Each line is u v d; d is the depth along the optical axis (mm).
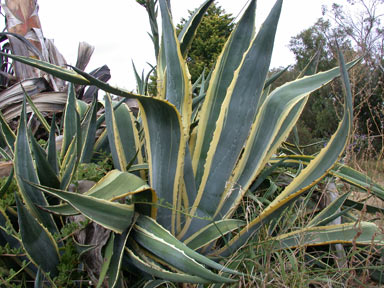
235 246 1601
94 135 2201
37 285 1184
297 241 1659
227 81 1729
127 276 1584
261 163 1702
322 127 14844
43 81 3672
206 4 1766
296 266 1495
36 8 4551
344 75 1311
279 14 1568
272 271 1526
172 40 1639
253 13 1715
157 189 1565
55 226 1518
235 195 1665
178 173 1519
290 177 2436
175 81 1661
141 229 1391
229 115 1619
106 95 1929
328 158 1492
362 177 2064
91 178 1851
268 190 2084
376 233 1606
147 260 1311
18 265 1396
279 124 1712
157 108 1416
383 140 2133
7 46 4301
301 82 1798
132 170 1878
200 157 1722
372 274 1841
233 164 1637
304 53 19297
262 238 1742
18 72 4023
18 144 1505
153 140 1554
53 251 1366
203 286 1510
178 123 1436
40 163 1540
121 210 1354
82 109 2779
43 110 3379
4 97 3385
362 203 2100
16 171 1455
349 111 1312
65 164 1937
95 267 1331
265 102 1777
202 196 1616
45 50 4145
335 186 2277
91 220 1279
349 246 1978
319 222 1840
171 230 1574
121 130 2086
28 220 1220
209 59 17094
